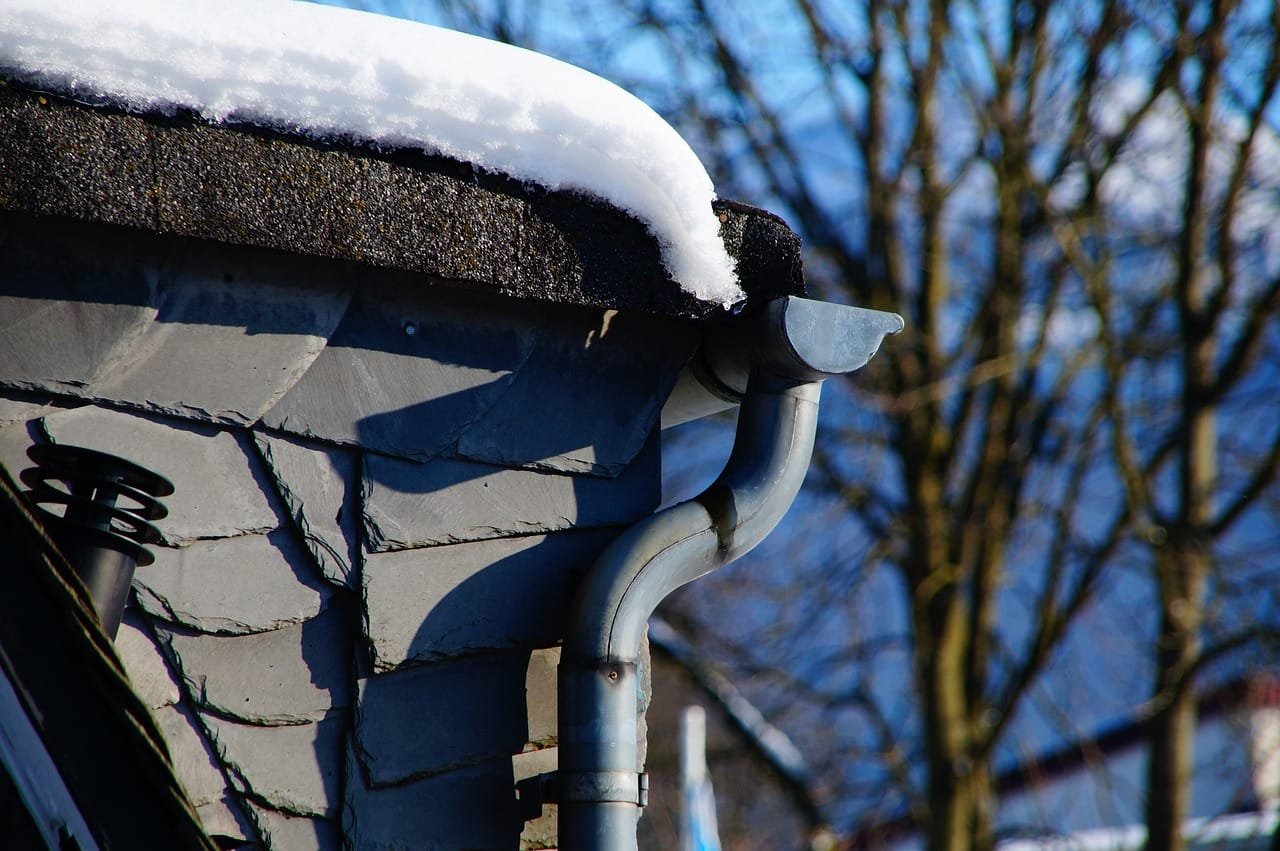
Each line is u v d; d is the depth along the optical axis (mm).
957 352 17828
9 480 5605
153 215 5828
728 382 6184
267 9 5895
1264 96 15508
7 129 5781
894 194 17500
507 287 5969
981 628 17312
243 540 5969
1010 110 16875
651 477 6160
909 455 17406
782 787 19328
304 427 5988
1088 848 17828
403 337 6039
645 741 6078
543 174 5980
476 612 6051
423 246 5930
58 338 5895
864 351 6090
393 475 6023
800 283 6098
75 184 5801
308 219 5887
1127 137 16391
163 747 5598
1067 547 17141
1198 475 15688
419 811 6008
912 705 18719
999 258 16953
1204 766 15914
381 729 6000
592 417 6125
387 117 5918
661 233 6027
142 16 5840
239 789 5941
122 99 5824
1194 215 15836
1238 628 15414
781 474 6105
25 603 5590
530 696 6074
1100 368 17047
